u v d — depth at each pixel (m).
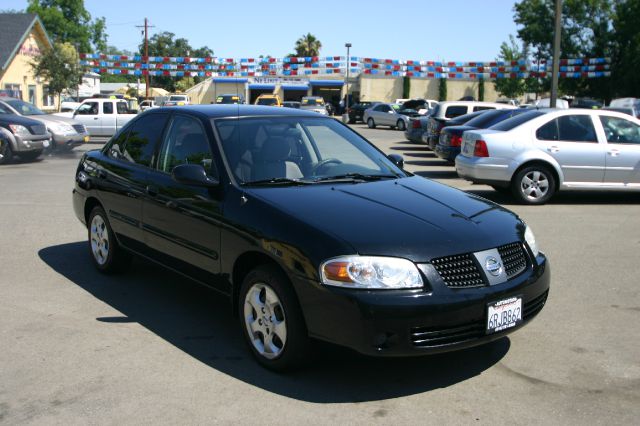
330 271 3.58
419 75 34.78
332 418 3.44
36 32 38.25
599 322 4.96
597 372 4.05
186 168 4.46
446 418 3.45
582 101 37.06
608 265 6.61
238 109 5.29
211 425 3.36
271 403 3.61
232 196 4.35
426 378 3.95
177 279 6.04
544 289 4.12
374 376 3.97
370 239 3.66
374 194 4.39
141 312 5.13
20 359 4.19
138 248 5.41
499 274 3.80
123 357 4.24
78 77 36.06
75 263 6.55
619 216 9.35
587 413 3.51
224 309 5.23
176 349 4.38
